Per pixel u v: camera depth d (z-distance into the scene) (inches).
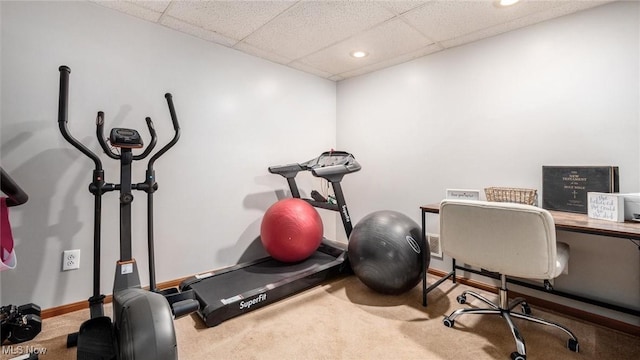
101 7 77.5
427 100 107.9
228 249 105.3
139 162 85.6
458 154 99.6
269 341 65.4
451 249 68.1
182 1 74.9
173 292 74.4
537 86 82.6
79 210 76.1
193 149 95.7
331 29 89.1
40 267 71.3
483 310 69.6
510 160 87.9
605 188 67.9
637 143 68.1
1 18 65.5
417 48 101.7
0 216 45.8
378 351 62.1
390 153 120.6
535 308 81.3
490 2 73.5
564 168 74.2
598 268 73.6
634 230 51.4
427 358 59.8
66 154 74.0
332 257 108.3
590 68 74.2
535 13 77.7
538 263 55.6
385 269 80.8
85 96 75.9
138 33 83.7
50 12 70.8
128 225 64.9
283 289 84.8
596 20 73.2
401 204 117.1
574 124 76.7
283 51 105.4
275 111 117.9
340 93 141.0
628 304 69.7
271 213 100.0
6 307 63.0
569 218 64.9
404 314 77.3
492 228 60.0
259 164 113.5
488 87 92.3
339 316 76.2
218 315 71.6
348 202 137.9
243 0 74.3
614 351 61.9
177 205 93.0
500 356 60.2
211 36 94.6
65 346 62.3
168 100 77.8
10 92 66.9
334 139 142.3
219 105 101.3
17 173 68.1
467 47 97.0
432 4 75.2
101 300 63.4
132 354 43.9
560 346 63.6
